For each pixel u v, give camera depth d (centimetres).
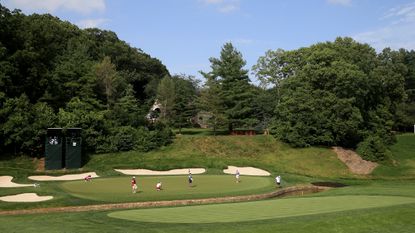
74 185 4641
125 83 9638
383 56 8969
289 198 3538
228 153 7231
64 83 7475
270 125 8481
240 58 8788
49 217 2700
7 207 3394
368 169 6506
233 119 8512
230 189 4312
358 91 7119
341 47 8181
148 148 7125
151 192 4056
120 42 13075
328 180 5572
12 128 6069
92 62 9144
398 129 10600
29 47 6875
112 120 7538
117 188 4378
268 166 6297
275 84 9575
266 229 1959
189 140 7600
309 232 1927
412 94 11625
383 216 2181
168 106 9075
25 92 6988
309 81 7612
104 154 6900
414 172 6362
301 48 9069
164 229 2136
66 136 6456
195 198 3738
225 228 2062
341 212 2402
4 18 6838
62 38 10444
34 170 6009
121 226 2277
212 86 8350
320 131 7262
